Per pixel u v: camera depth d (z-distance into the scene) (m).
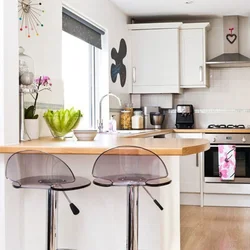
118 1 5.01
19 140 2.70
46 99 3.34
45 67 3.35
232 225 4.36
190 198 5.44
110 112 5.04
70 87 4.26
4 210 2.53
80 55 4.58
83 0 4.19
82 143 2.54
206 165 5.34
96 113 4.95
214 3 5.13
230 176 5.23
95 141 2.75
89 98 4.89
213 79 5.97
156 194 2.65
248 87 5.90
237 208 5.21
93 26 4.59
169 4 5.16
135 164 2.19
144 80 5.73
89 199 2.73
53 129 3.09
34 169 2.25
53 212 2.35
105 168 2.22
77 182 2.36
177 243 3.00
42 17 3.30
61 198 2.76
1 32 2.49
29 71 2.85
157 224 2.66
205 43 5.68
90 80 4.91
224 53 5.80
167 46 5.66
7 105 2.49
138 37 5.72
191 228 4.23
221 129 5.30
